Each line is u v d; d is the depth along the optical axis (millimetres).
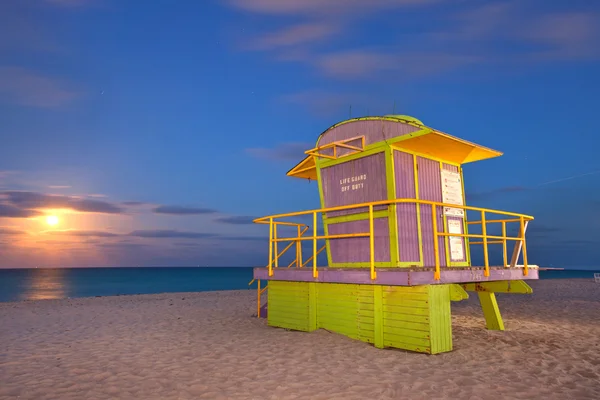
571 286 27641
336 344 7535
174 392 5129
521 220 9180
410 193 8406
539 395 4918
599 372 5945
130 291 49188
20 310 14930
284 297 9586
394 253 7949
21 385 5520
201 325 10664
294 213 8797
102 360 6895
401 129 8164
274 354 7012
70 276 110500
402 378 5555
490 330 9562
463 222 9570
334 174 9398
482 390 5078
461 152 8875
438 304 7020
